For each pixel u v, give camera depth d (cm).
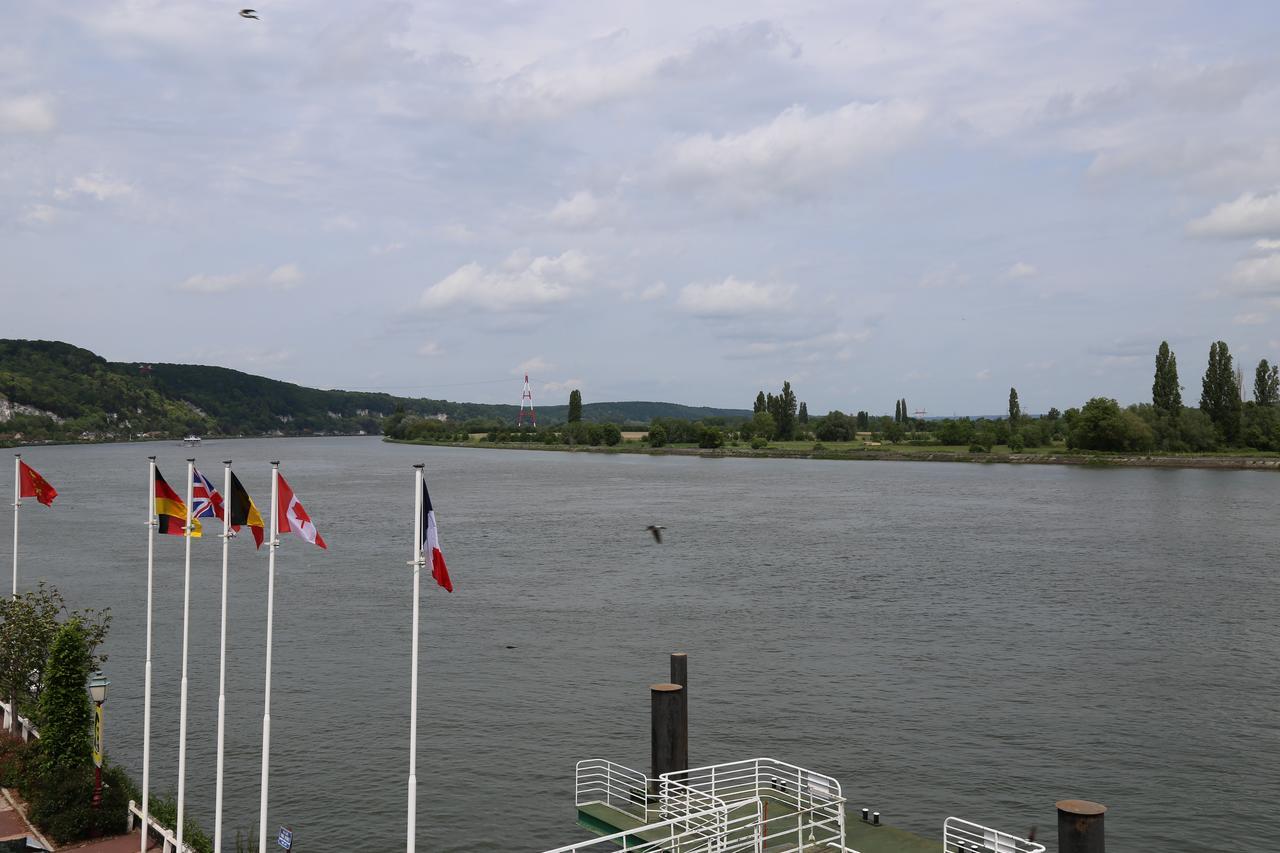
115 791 4303
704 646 8206
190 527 3959
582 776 5478
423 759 5731
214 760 5725
